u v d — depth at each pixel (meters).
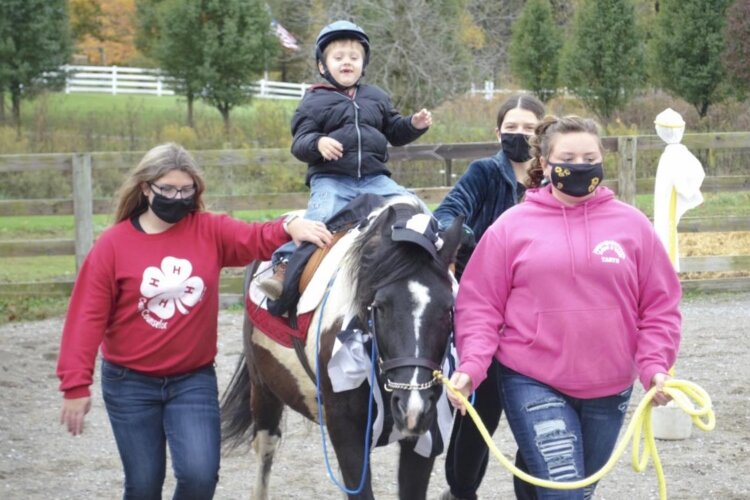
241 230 4.21
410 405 3.60
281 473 6.24
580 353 3.66
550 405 3.70
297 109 5.00
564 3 38.28
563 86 31.36
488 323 3.79
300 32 34.91
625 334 3.71
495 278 3.80
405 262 3.79
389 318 3.73
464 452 4.73
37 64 32.94
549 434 3.66
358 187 4.88
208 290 4.08
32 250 11.36
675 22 28.62
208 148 25.33
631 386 3.83
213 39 32.09
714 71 28.11
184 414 4.04
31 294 11.53
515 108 4.68
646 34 34.41
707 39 28.08
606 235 3.71
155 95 38.38
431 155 11.64
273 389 5.00
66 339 3.97
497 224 3.85
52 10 33.97
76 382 3.89
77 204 11.34
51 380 8.56
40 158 11.28
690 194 6.41
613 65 29.23
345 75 4.89
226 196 11.70
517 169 4.81
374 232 4.04
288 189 18.31
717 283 11.74
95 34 45.16
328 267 4.45
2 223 18.47
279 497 5.82
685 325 10.16
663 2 29.41
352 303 4.00
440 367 3.79
